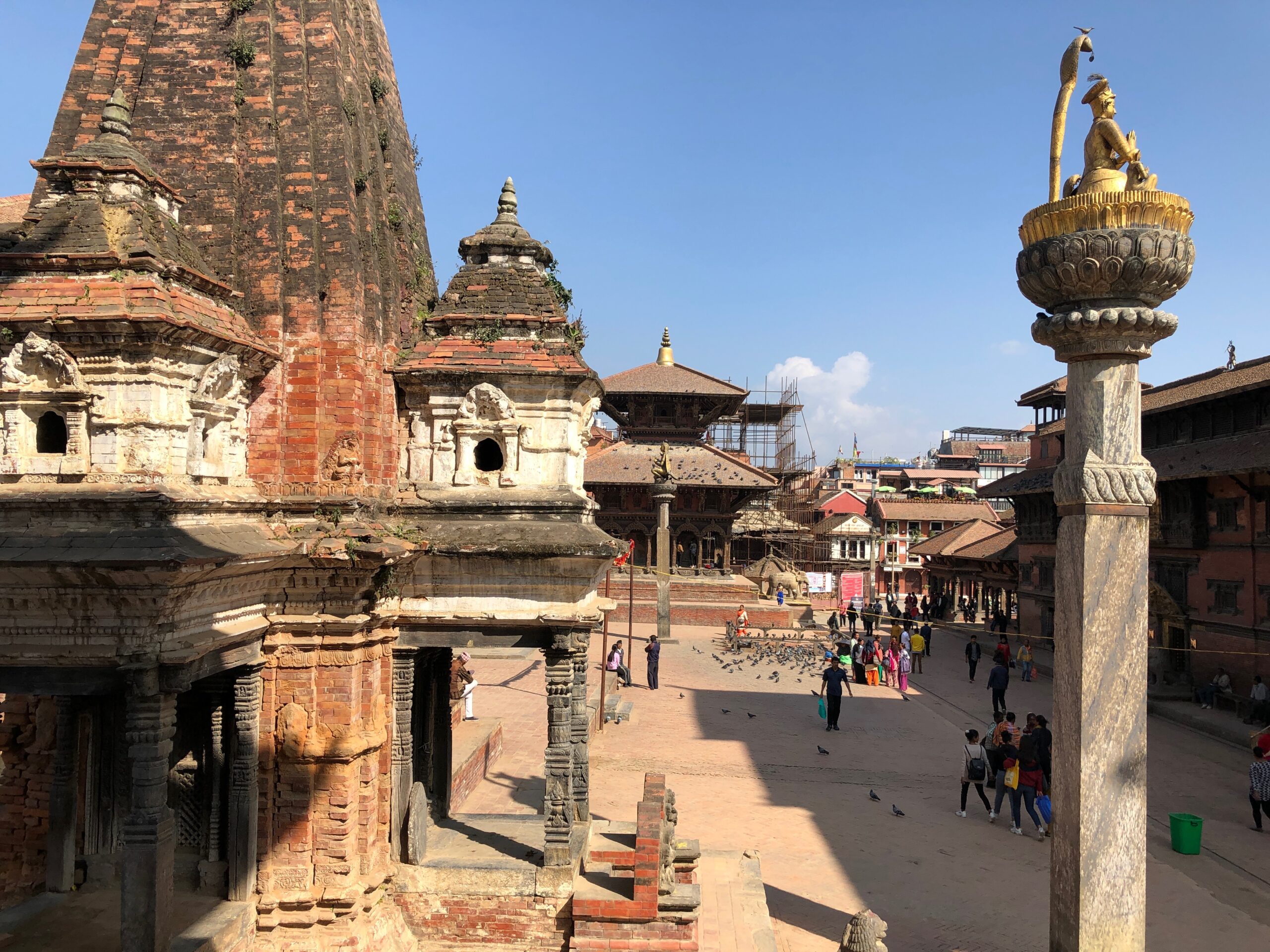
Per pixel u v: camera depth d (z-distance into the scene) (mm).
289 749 11062
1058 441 49156
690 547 60250
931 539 73500
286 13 12727
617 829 13664
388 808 12023
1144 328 9359
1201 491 34656
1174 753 26719
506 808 17016
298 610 11234
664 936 11172
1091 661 9445
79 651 8945
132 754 9039
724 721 27016
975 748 19016
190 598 9383
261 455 11578
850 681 35344
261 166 12039
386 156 14234
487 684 30562
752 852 15203
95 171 9953
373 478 12133
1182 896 15078
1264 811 20109
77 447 9430
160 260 9656
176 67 12156
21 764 12195
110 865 11945
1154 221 9203
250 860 10969
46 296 9352
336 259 11938
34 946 10250
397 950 11328
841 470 118625
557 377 12539
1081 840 9398
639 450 62281
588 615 12047
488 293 13398
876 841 17094
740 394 63531
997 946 12734
